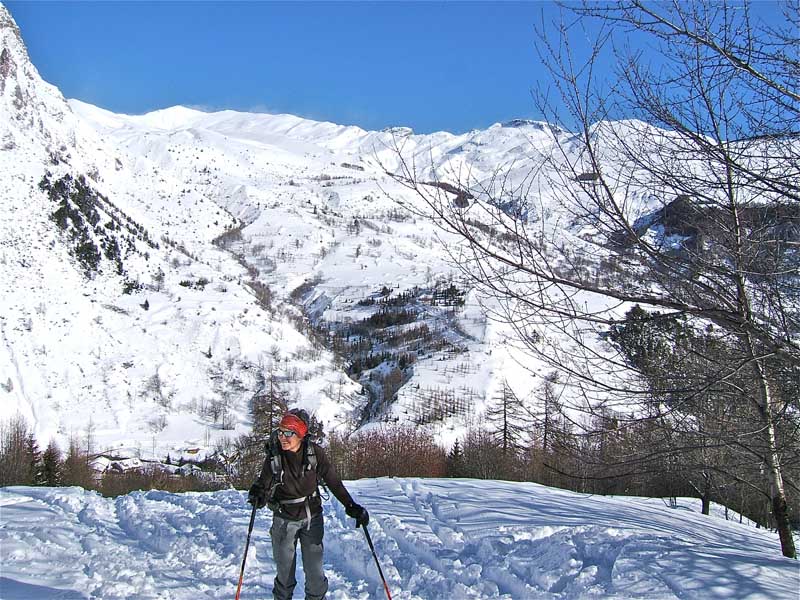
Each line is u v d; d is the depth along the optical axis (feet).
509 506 30.96
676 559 21.04
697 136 21.15
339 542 25.27
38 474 133.49
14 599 19.47
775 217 22.89
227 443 222.69
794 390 23.63
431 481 38.70
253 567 22.89
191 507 31.42
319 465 18.08
